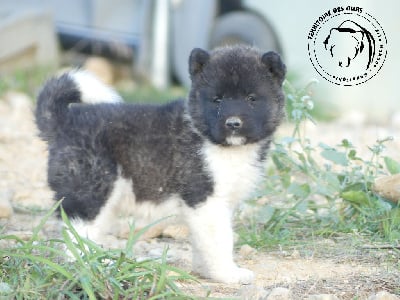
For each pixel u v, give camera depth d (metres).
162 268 10.12
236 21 27.86
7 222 14.11
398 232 13.09
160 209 11.90
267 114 11.77
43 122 12.02
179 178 11.62
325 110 26.28
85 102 12.40
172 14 27.56
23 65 26.64
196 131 11.62
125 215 12.34
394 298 10.18
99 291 9.91
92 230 11.64
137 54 28.06
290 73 26.30
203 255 11.60
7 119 22.56
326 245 12.95
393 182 13.31
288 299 10.38
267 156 12.16
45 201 15.61
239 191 11.86
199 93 11.75
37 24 26.83
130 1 27.89
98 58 28.59
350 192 13.54
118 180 11.76
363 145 20.22
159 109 12.02
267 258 12.61
